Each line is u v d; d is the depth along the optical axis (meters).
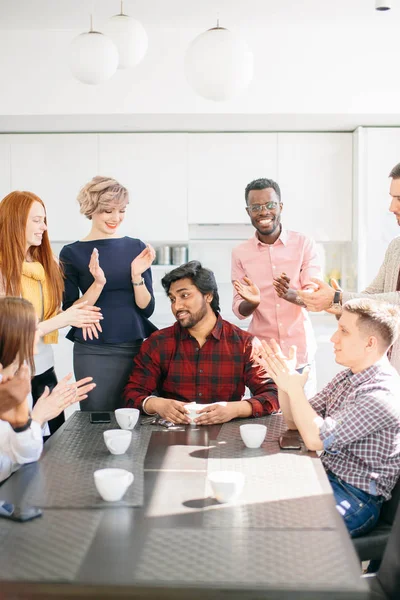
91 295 2.71
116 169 4.83
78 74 2.52
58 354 4.77
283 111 4.24
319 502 1.47
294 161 4.81
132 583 1.11
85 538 1.28
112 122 4.48
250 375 2.45
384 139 4.66
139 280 2.79
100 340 2.78
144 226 4.88
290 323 3.14
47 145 4.81
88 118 4.36
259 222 3.06
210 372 2.46
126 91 4.23
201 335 2.48
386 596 1.54
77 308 2.54
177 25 4.11
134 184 4.84
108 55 2.48
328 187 4.82
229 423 2.19
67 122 4.48
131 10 3.81
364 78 4.22
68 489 1.56
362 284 4.72
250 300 2.94
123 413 2.10
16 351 1.74
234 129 4.74
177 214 4.86
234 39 2.33
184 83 4.22
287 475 1.65
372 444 1.89
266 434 2.04
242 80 2.36
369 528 1.89
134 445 1.93
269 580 1.12
